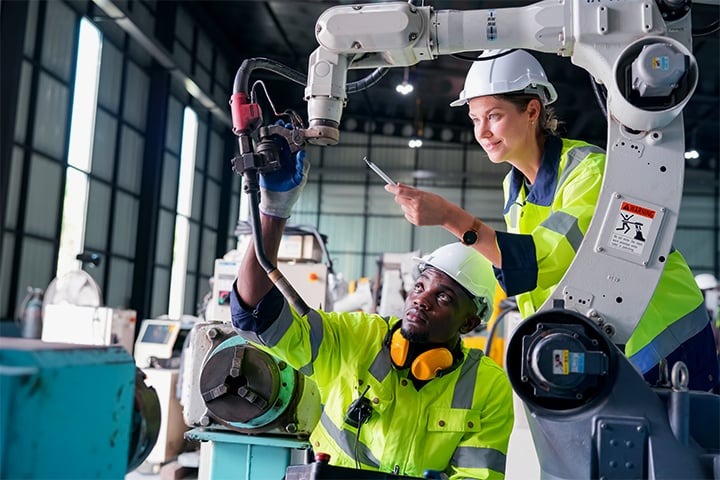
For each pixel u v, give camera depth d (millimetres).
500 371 1727
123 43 9609
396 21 1235
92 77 8938
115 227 9656
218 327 1730
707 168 15414
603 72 1203
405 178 15664
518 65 1490
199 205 12773
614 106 1189
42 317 5047
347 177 15633
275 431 1742
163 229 11102
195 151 12461
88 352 895
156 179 10320
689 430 1093
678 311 1441
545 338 1076
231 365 1648
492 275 1776
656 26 1188
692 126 14164
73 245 8703
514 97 1489
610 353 1093
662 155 1189
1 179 6906
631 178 1193
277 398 1679
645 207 1182
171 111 11297
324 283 3365
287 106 14328
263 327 1468
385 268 5500
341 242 15508
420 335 1660
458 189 15617
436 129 15805
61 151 8250
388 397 1642
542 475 1181
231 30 12641
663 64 1107
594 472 1075
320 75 1269
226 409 1663
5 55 6926
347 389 1666
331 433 1669
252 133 1261
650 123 1169
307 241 3469
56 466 810
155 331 5199
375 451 1641
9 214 7312
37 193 7801
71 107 8359
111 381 916
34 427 775
